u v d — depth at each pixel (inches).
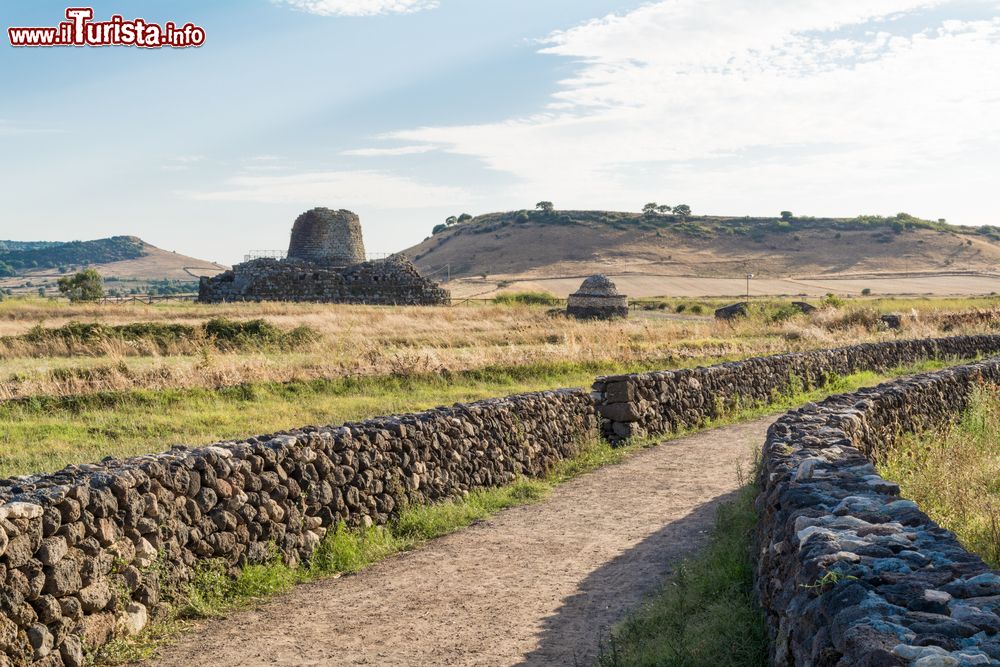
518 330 1520.7
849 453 321.1
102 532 263.7
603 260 7362.2
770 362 915.4
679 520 415.2
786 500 250.1
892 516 222.7
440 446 459.5
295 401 746.2
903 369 1187.3
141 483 285.7
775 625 218.5
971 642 140.6
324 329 1370.6
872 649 136.7
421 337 1317.7
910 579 168.7
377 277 3041.3
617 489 495.2
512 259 7642.7
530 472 532.4
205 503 310.0
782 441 346.0
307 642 272.8
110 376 747.4
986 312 1907.0
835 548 192.4
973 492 386.3
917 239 7844.5
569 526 414.0
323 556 355.3
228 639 274.8
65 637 241.9
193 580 299.0
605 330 1535.4
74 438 562.6
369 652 264.2
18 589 231.1
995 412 625.6
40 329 1134.4
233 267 3102.9
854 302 2859.3
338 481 379.6
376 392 816.9
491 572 344.2
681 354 1178.6
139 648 263.6
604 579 329.4
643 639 257.3
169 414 655.8
